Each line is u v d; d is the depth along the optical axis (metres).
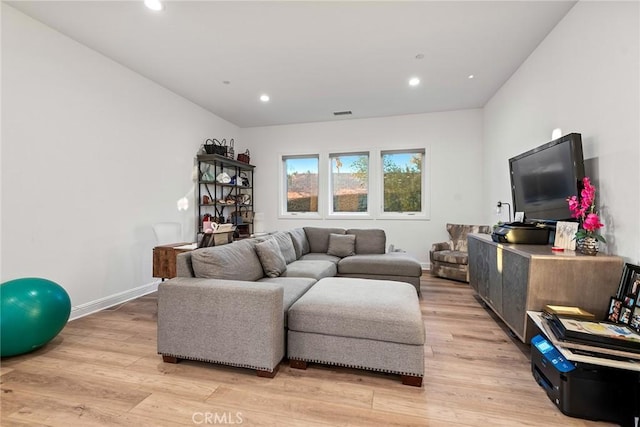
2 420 1.38
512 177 3.06
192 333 1.85
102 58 2.99
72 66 2.72
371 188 5.12
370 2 2.19
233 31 2.57
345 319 1.76
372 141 5.10
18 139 2.34
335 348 1.79
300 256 3.89
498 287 2.47
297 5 2.22
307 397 1.56
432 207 4.85
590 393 1.39
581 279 1.83
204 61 3.12
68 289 2.69
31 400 1.53
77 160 2.77
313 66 3.22
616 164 1.87
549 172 2.38
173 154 3.99
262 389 1.63
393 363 1.69
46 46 2.51
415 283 3.42
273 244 2.96
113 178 3.12
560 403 1.45
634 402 1.36
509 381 1.71
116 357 1.99
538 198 2.58
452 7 2.25
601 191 2.00
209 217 4.37
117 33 2.62
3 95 2.25
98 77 2.96
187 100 4.25
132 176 3.36
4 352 1.86
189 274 2.11
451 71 3.34
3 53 2.24
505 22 2.45
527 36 2.66
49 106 2.54
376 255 3.89
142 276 3.49
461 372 1.81
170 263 2.92
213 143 4.62
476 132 4.62
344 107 4.56
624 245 1.82
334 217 5.32
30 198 2.42
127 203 3.29
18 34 2.33
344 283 2.35
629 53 1.76
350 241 4.05
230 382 1.70
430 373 1.80
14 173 2.31
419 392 1.61
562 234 2.16
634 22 1.72
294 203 5.63
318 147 5.37
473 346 2.15
